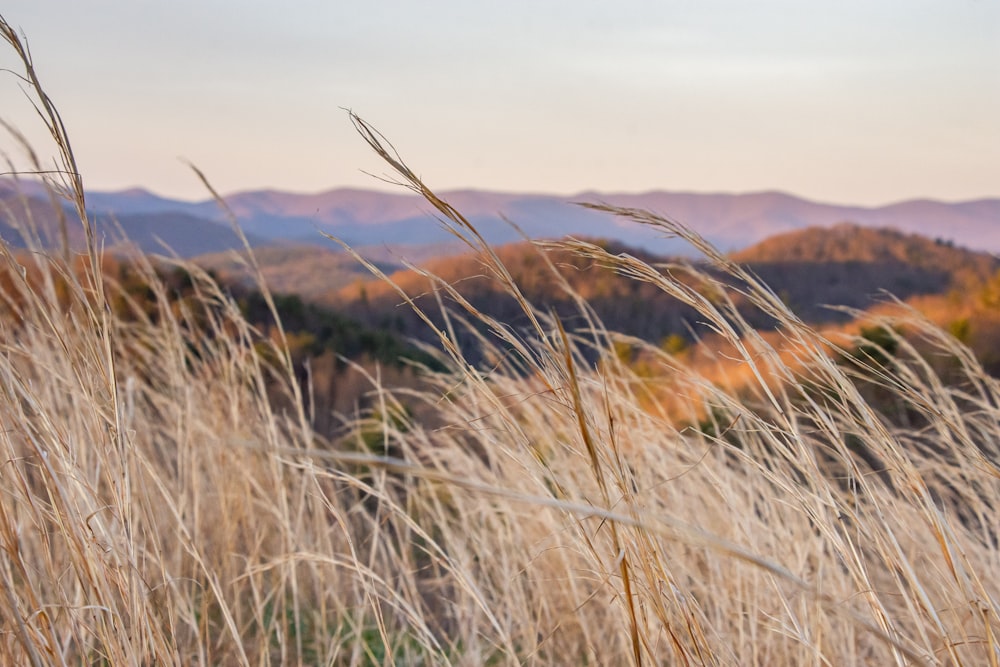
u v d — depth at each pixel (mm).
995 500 2064
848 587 1925
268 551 2701
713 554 2121
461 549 2432
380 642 2549
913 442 2223
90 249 1390
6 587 1295
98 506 1528
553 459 1946
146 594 1532
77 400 1801
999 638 1337
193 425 2621
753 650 1863
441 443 2732
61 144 1289
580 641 2379
